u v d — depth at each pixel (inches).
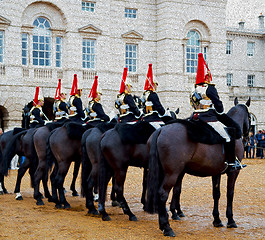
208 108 396.2
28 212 483.5
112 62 1508.4
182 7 1573.6
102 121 538.0
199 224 418.3
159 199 367.2
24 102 1333.7
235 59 2069.4
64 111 603.5
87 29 1432.1
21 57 1343.5
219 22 1651.1
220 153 386.9
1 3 1309.1
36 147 543.8
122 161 432.8
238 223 422.0
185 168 384.2
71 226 406.3
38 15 1381.6
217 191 412.5
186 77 1585.9
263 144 1355.8
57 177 508.1
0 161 628.1
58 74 1412.4
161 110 445.7
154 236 367.9
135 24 1557.6
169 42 1547.7
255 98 1875.0
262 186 697.0
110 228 398.3
